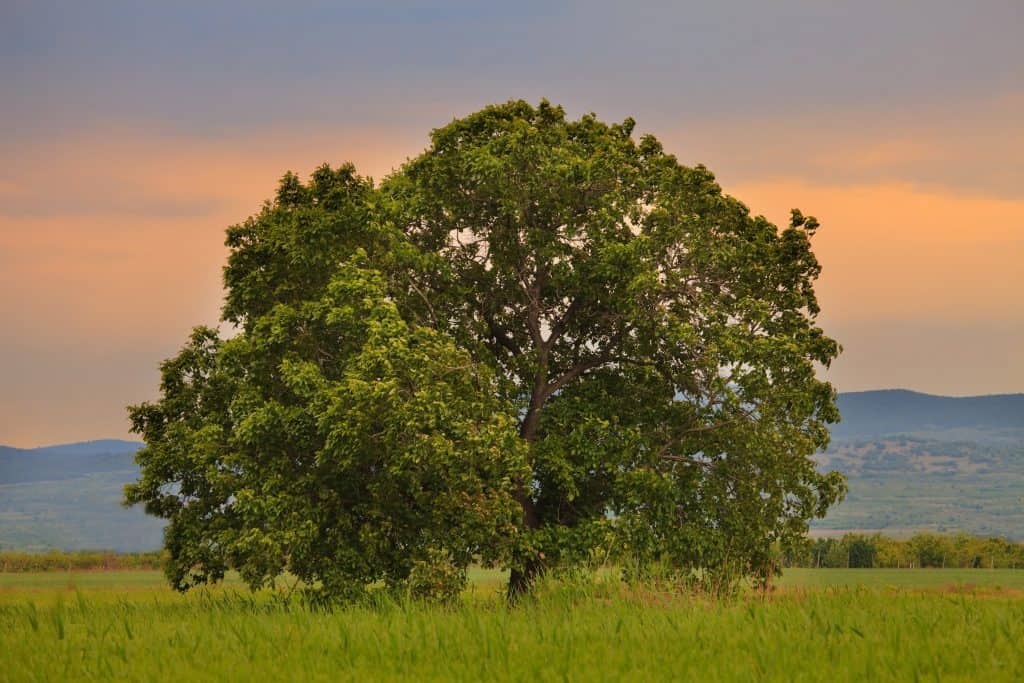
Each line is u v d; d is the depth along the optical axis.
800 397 56.09
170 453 56.59
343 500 53.66
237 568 53.84
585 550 53.59
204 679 24.80
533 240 57.00
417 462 49.03
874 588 36.97
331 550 52.28
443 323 56.94
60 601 33.66
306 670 25.44
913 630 28.11
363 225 56.50
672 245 57.03
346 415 49.47
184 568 56.56
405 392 50.31
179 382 59.69
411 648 26.92
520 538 53.78
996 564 168.00
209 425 54.91
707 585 37.50
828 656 25.61
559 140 60.06
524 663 25.36
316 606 45.69
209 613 37.47
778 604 33.09
